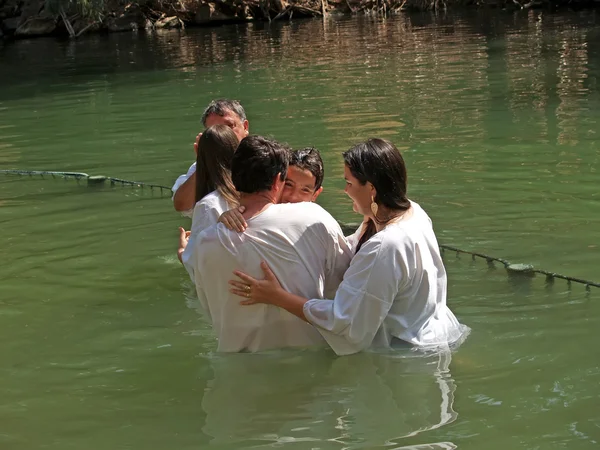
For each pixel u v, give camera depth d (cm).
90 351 448
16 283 551
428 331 420
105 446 348
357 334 404
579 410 359
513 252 566
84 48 2239
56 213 708
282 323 425
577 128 941
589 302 478
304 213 412
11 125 1153
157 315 495
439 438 340
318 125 1027
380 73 1465
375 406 370
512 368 402
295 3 2894
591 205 660
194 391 395
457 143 899
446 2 2928
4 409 386
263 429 355
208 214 461
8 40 2566
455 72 1424
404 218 407
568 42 1767
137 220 680
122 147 974
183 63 1791
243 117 558
